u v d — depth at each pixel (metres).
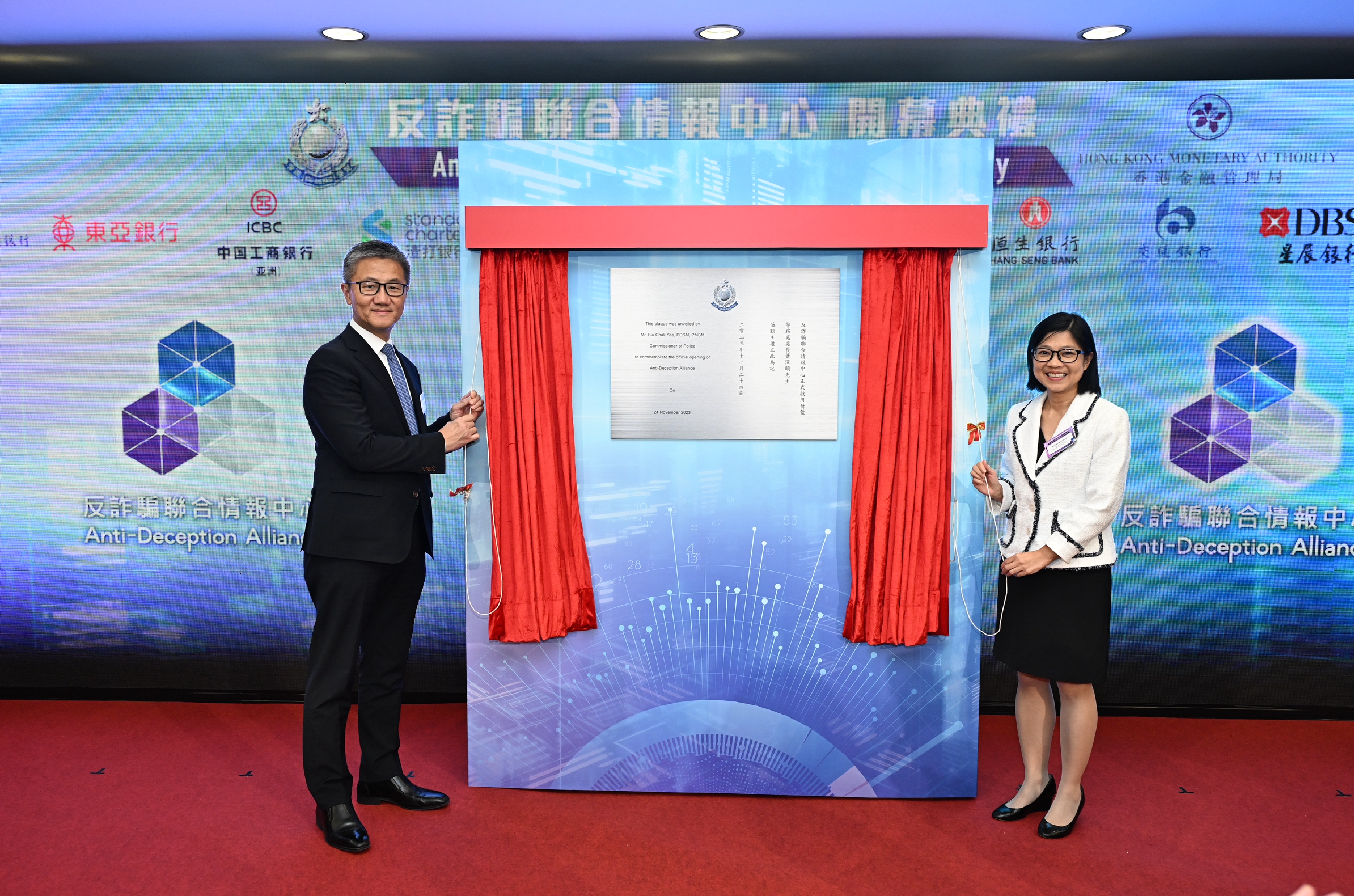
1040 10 2.80
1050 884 2.03
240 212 3.13
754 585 2.38
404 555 2.18
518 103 3.09
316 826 2.29
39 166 3.13
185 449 3.21
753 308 2.30
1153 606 3.15
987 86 3.03
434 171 3.11
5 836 2.23
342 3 2.76
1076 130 3.01
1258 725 3.04
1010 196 3.04
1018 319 3.08
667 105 3.08
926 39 3.06
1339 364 3.02
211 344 3.18
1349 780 2.60
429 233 3.13
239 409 3.20
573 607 2.38
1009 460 2.29
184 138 3.11
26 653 3.32
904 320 2.25
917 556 2.29
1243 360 3.04
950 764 2.41
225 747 2.82
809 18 2.88
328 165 3.11
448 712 3.14
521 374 2.30
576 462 2.37
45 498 3.25
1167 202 3.01
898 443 2.27
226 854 2.14
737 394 2.33
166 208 3.13
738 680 2.42
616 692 2.44
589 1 2.75
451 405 3.17
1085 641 2.14
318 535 2.12
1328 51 3.01
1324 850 2.18
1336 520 3.08
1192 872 2.08
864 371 2.26
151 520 3.25
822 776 2.43
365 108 3.09
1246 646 3.14
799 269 2.29
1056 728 3.00
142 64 3.13
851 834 2.25
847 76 3.11
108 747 2.81
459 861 2.11
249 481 3.22
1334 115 2.95
